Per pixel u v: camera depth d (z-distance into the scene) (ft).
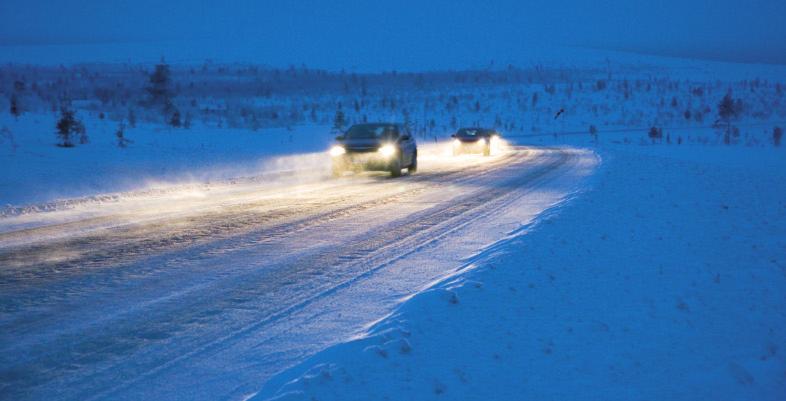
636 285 32.42
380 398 18.31
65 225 51.88
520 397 19.04
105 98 374.43
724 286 33.91
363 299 29.01
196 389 19.48
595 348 23.41
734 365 22.49
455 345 22.68
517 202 63.57
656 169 105.91
